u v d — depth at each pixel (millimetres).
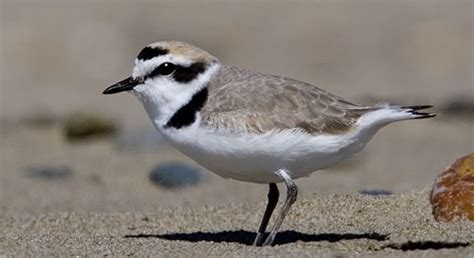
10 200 13078
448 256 7773
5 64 23141
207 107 8305
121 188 13992
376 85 21141
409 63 23188
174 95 8414
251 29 25078
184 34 24375
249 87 8344
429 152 16266
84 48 23625
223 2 27078
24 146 17172
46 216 10805
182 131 8359
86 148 16953
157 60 8445
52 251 8547
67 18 25062
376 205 9805
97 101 20562
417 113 8289
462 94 19859
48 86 22094
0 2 26000
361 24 25547
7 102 20484
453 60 23125
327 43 24422
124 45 23906
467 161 9078
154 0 26953
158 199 12891
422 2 26688
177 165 14484
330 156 8312
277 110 8203
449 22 24766
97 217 10578
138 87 8562
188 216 10352
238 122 8141
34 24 24469
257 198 12352
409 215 9438
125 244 8773
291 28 25344
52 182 14539
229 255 8102
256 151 8141
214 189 13562
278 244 8656
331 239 8820
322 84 21312
